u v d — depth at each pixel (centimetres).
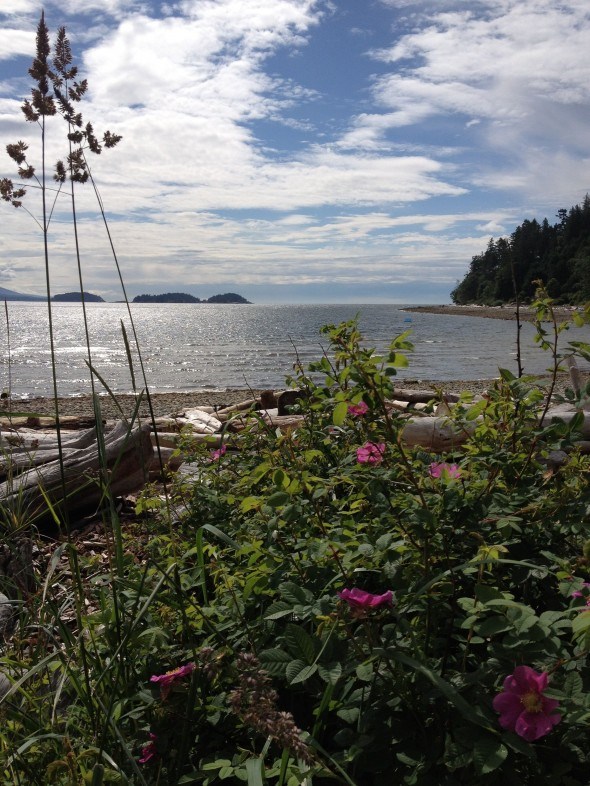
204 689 194
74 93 247
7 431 677
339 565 199
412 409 259
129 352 235
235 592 223
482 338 5009
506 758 155
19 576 337
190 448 382
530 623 152
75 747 191
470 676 163
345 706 174
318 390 265
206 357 3584
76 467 486
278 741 137
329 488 240
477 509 211
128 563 264
